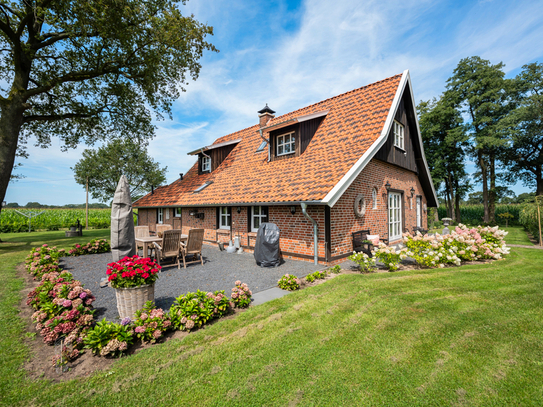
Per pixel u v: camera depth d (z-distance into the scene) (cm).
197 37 1280
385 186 1112
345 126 1056
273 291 571
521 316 415
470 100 2750
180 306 416
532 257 878
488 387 263
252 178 1128
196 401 250
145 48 1313
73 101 1503
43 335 354
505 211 2870
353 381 274
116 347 318
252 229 1067
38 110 1511
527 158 2864
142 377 285
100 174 2588
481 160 2820
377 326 392
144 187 2792
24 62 1250
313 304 477
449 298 496
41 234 2120
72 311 378
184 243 911
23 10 1079
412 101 1281
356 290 545
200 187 1362
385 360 310
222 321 420
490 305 460
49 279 545
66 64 1416
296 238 873
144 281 421
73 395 257
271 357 318
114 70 1329
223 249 1148
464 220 3200
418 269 745
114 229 581
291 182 901
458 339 352
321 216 803
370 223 1003
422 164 1446
